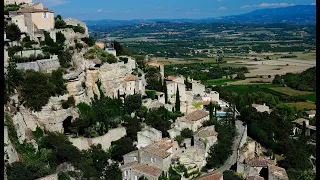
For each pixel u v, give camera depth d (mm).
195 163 129500
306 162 139750
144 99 162875
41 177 87500
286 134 165875
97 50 164500
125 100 148875
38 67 125125
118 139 129500
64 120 123375
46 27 150000
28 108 113562
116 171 109812
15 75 112188
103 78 150000
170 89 179875
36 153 102500
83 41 166500
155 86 180250
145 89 179500
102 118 131875
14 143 95250
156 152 115188
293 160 137875
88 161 109438
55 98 119625
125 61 179125
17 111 105625
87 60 147250
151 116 142000
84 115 127438
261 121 168500
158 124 140625
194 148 132500
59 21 162000
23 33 140375
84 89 134625
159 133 132625
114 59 161625
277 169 118812
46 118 117312
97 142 121000
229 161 137750
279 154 152375
